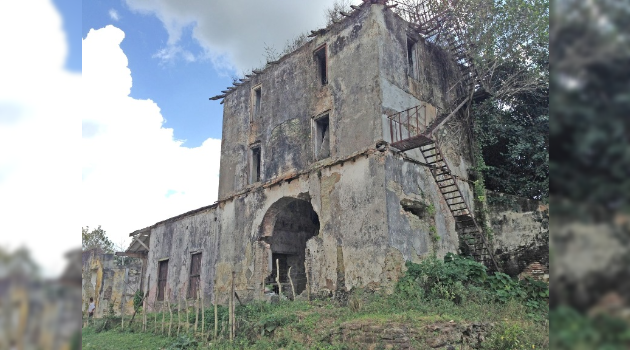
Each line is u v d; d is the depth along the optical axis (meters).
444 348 8.42
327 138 16.09
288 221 18.23
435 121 14.78
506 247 15.26
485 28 17.28
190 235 20.53
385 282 12.30
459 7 16.88
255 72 19.03
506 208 15.66
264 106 18.44
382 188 13.06
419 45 16.41
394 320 9.51
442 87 16.89
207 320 14.09
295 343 10.39
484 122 17.78
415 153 14.84
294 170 16.19
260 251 16.58
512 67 18.08
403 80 15.04
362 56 14.75
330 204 14.41
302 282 17.97
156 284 21.92
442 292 11.43
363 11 15.12
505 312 10.55
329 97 15.59
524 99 18.22
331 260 13.86
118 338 14.66
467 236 15.51
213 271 18.53
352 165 14.08
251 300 16.22
